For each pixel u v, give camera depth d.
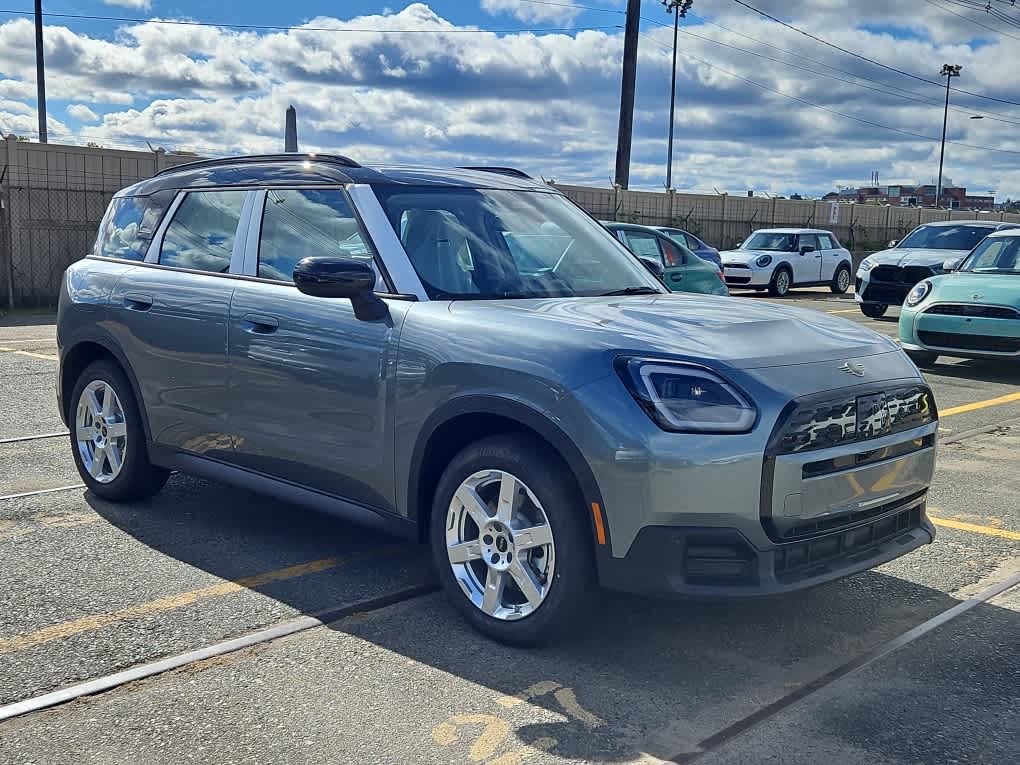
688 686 3.54
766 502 3.45
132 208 5.79
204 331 4.93
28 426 7.73
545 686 3.52
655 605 4.30
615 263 5.02
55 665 3.63
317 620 4.08
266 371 4.63
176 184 5.54
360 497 4.35
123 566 4.70
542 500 3.67
